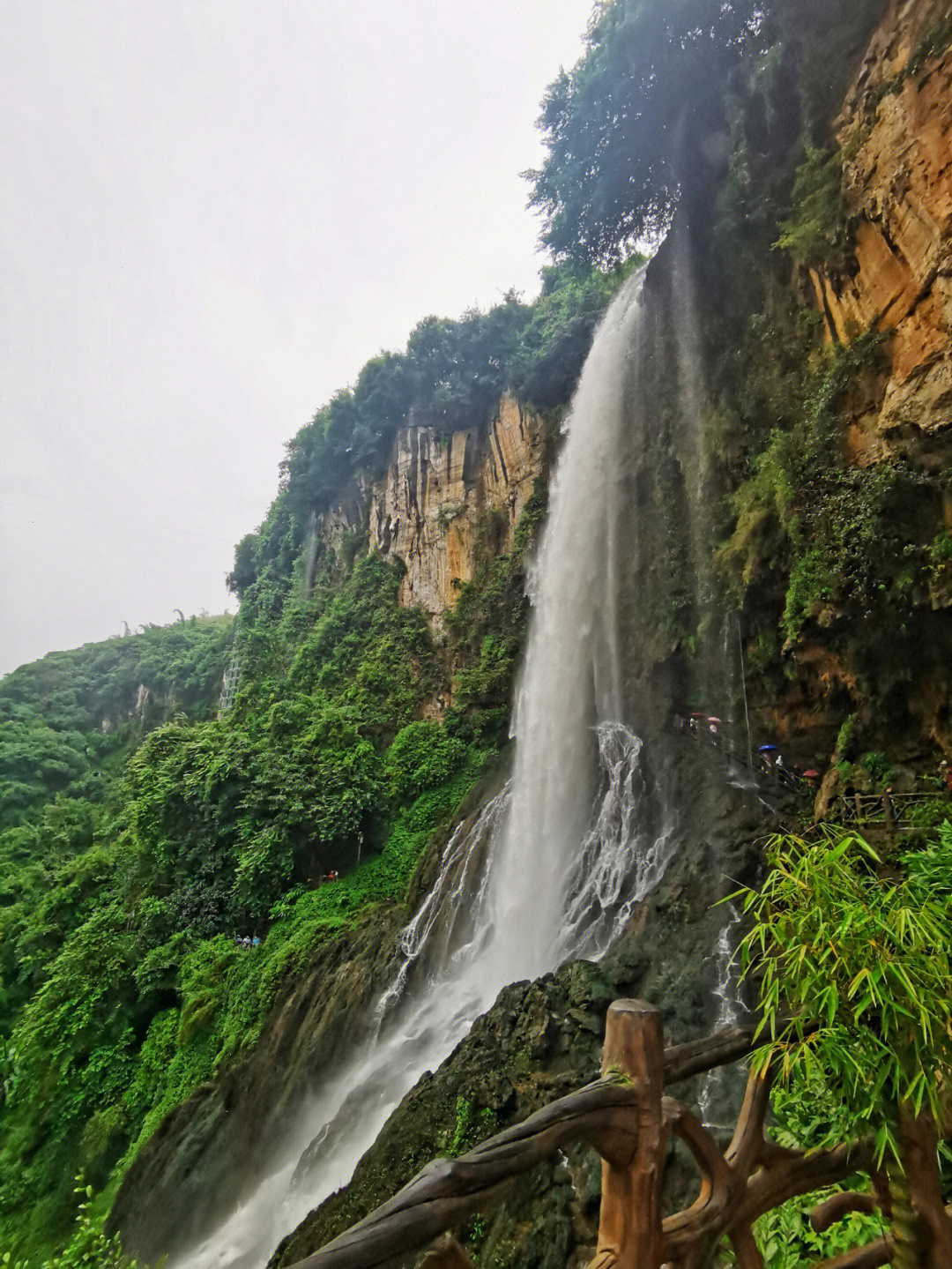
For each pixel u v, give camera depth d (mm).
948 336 8633
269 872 18344
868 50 10062
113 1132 15016
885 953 1962
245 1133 12492
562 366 22156
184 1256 10797
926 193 8805
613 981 8586
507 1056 7828
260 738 22188
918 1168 2148
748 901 2441
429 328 27234
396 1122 8086
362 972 14469
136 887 20734
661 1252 1885
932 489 8984
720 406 13430
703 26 13125
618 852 12656
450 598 25359
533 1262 5707
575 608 18062
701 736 12867
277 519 38781
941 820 7992
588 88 14695
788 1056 2078
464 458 25906
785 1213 3326
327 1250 1288
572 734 16531
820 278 11172
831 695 10844
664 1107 1987
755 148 13016
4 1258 6281
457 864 16641
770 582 11758
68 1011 17906
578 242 17781
